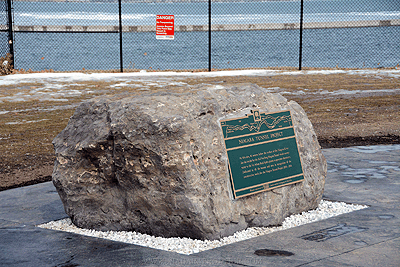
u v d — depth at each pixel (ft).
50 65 113.39
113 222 17.04
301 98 49.73
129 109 15.99
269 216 17.38
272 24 74.49
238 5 424.46
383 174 24.45
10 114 43.06
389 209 18.56
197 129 15.72
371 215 17.80
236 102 17.58
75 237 16.28
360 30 253.85
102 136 16.56
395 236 15.25
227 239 15.76
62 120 40.78
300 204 18.81
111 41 211.41
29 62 121.60
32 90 53.16
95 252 14.58
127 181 16.20
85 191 17.31
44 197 21.93
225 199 16.22
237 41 193.77
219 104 16.93
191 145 15.43
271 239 15.44
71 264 13.56
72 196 17.52
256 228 17.08
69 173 17.52
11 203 20.94
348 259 13.30
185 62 115.55
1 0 66.39
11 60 65.41
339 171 25.44
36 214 19.26
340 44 169.37
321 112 43.80
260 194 17.34
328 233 15.81
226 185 16.42
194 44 185.37
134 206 16.28
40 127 38.60
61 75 62.03
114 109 16.65
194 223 15.21
